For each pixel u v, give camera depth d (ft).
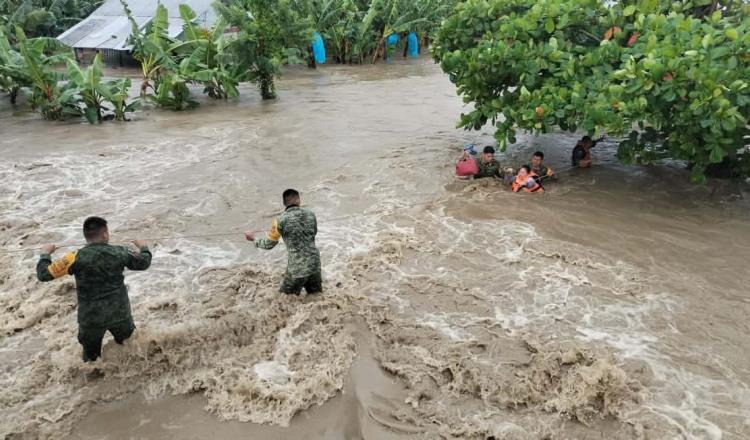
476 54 28.32
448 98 53.67
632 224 23.97
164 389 14.49
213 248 22.33
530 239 22.80
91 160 33.50
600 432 13.11
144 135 39.83
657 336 16.51
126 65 77.71
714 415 13.38
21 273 20.20
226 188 28.58
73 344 15.94
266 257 21.63
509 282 19.72
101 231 14.37
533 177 27.89
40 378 14.70
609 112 23.40
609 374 14.34
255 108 50.16
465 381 14.79
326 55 89.81
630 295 18.74
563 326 17.08
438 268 20.75
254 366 15.30
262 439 13.00
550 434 13.06
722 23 26.25
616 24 26.96
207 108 50.67
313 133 39.78
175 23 74.02
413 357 15.74
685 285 19.22
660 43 24.09
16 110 49.75
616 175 30.07
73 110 45.06
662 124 23.32
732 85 21.13
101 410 13.78
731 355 15.60
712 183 28.37
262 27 51.34
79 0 96.07
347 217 25.20
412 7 87.45
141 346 15.55
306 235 17.92
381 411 13.89
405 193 28.02
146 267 15.05
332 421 13.57
